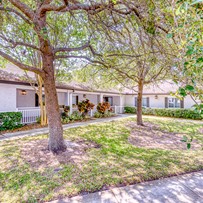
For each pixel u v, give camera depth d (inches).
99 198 114.2
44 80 202.1
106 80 400.8
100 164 167.2
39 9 164.6
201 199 112.3
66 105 522.6
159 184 132.1
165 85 676.1
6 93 385.4
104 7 138.9
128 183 133.3
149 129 359.6
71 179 137.6
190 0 52.7
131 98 818.2
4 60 311.4
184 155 196.9
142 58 172.9
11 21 206.4
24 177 141.2
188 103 615.8
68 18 234.1
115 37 178.1
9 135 300.2
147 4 112.3
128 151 208.8
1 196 116.7
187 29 63.5
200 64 51.9
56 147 205.6
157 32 120.7
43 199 113.4
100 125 403.5
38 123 423.2
